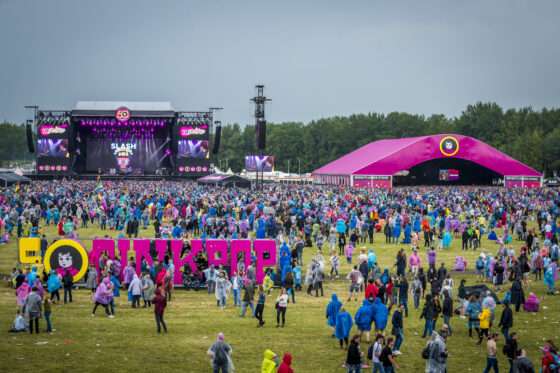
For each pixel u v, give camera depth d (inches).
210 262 1610.5
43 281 1512.1
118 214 2596.0
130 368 917.8
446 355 870.4
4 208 2610.7
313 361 971.3
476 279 1695.4
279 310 1179.9
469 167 5890.8
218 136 5600.4
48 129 5413.4
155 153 5856.3
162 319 1123.9
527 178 5369.1
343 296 1491.1
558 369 818.2
